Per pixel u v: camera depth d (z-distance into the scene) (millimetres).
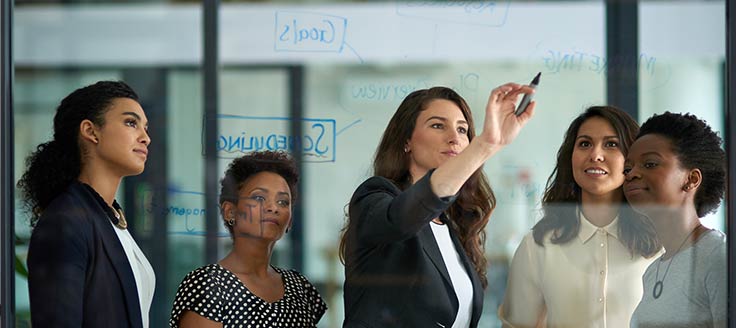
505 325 3770
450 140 3791
